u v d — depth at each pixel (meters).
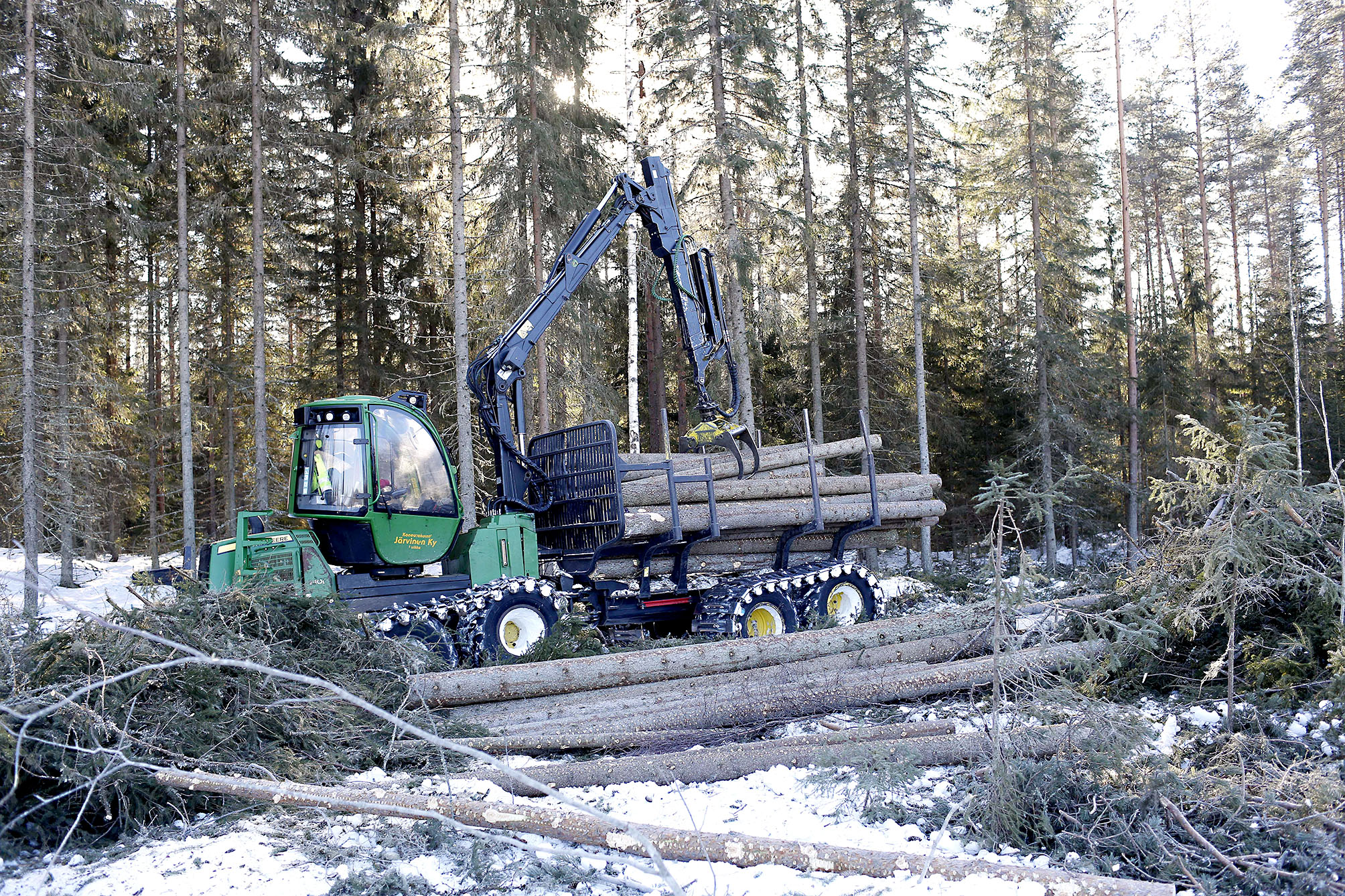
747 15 20.95
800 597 11.67
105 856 4.58
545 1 20.86
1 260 19.86
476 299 24.06
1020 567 4.91
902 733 6.12
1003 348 26.94
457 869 4.43
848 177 25.97
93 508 21.83
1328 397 27.19
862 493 12.82
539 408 22.00
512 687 7.62
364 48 24.19
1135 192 40.00
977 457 29.62
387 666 7.34
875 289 27.34
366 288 26.00
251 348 28.25
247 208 24.38
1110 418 25.81
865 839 4.68
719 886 4.14
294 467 9.80
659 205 11.88
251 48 21.52
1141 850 4.33
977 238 39.03
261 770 5.36
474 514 18.80
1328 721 5.61
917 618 8.97
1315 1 31.72
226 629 6.25
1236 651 6.83
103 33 21.55
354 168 22.70
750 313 23.89
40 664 5.36
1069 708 5.09
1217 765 5.16
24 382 17.88
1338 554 6.20
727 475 12.30
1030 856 4.41
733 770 5.86
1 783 4.59
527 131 20.30
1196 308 32.97
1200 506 6.16
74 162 19.83
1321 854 4.06
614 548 11.11
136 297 24.78
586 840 4.31
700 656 8.26
